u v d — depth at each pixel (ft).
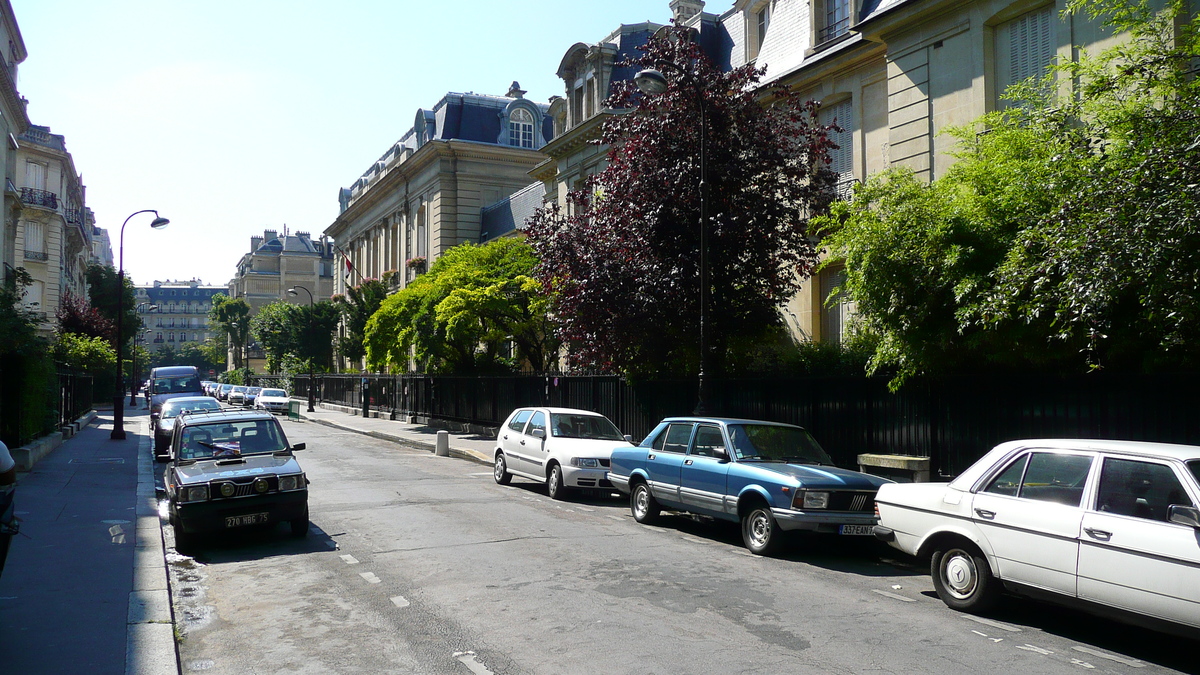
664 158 52.80
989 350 37.14
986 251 35.45
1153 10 42.68
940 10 56.70
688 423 39.04
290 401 158.81
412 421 122.01
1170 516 18.83
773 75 75.87
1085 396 35.58
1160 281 26.25
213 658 20.11
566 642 21.02
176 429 38.04
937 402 42.75
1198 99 27.50
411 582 27.43
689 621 22.93
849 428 48.03
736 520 34.35
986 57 54.19
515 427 55.06
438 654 20.17
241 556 31.76
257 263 394.11
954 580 24.54
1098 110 32.73
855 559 32.35
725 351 57.67
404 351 110.83
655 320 54.03
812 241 62.39
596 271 53.88
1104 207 27.22
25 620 22.03
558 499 47.91
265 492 33.71
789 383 52.16
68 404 91.56
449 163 163.94
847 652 20.31
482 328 93.35
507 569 29.27
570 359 61.72
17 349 56.08
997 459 24.07
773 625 22.62
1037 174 34.01
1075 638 21.89
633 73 106.01
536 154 167.73
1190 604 18.40
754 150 53.06
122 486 49.26
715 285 53.83
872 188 40.52
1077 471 21.86
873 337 46.98
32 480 50.16
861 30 61.87
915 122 58.80
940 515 24.86
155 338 550.77
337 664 19.54
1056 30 50.26
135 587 25.52
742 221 51.65
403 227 185.16
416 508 43.34
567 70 114.73
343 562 30.53
